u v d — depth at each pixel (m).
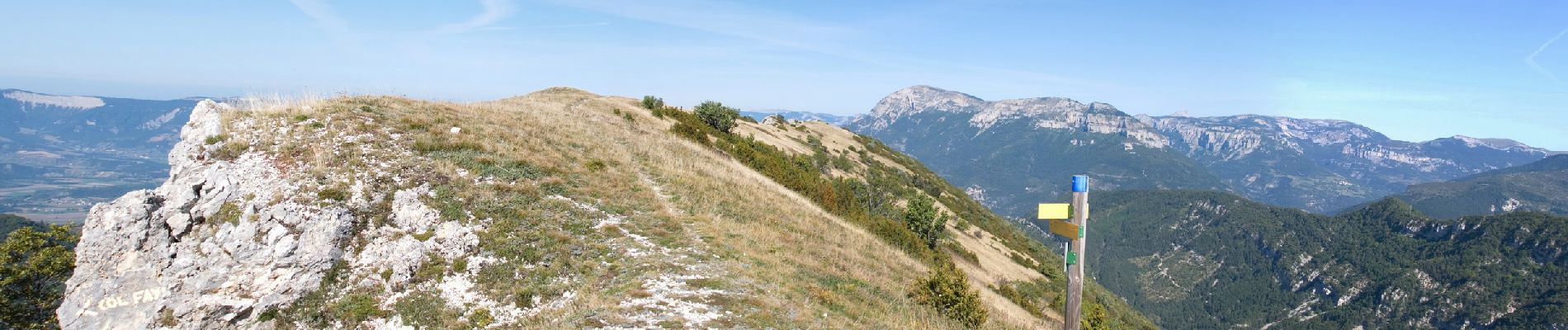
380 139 20.19
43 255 19.73
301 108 21.59
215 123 18.91
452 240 15.75
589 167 23.23
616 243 16.92
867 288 17.64
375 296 14.32
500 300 14.03
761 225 21.88
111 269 14.47
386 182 17.48
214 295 13.94
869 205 59.09
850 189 59.12
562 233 16.84
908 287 19.41
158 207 15.52
